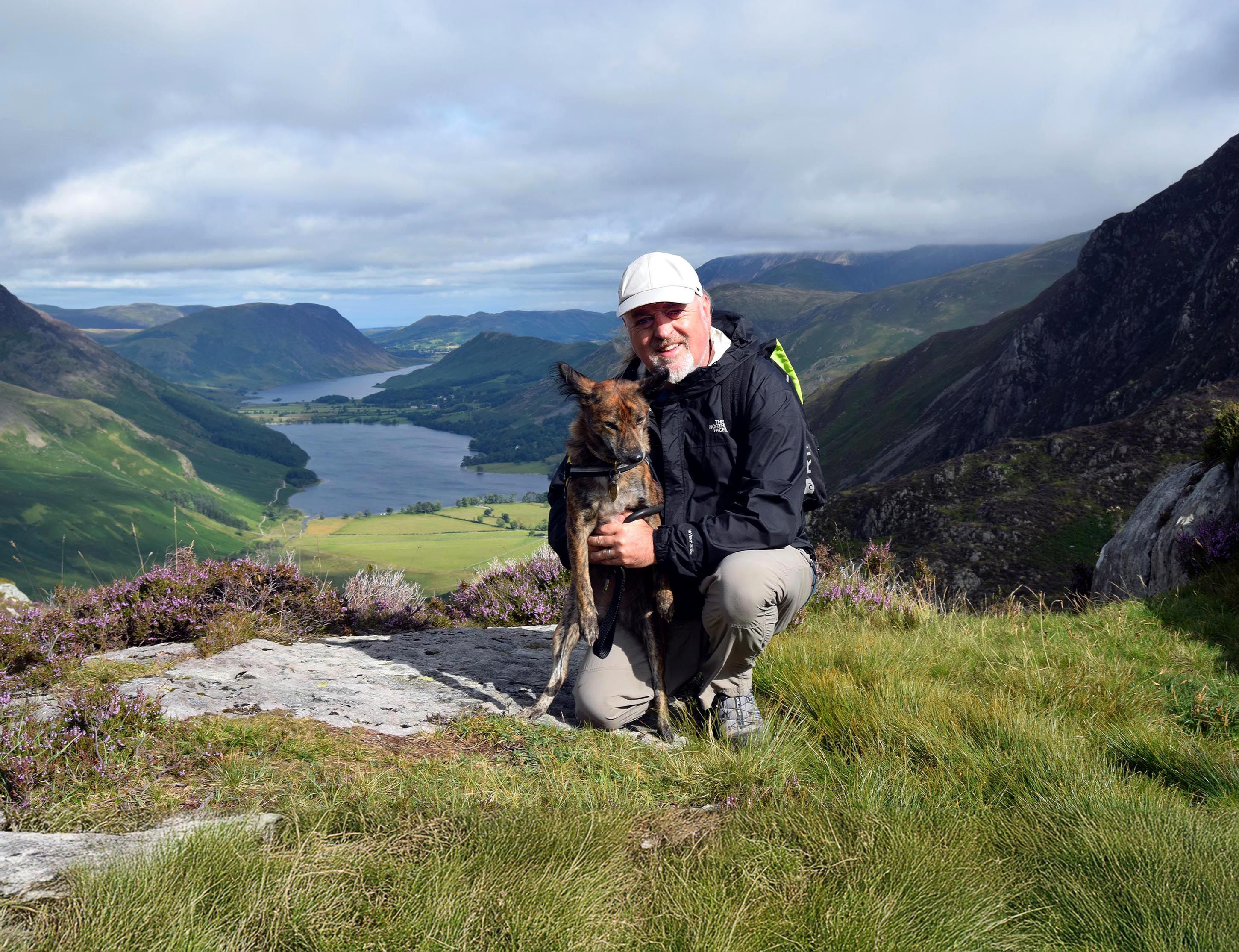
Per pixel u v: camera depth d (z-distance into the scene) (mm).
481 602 7805
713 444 3947
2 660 4273
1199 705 4855
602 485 3881
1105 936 2305
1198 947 2209
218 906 2002
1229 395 42250
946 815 2928
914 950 2115
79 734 3059
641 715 4043
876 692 4367
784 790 3201
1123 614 7234
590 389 3994
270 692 4051
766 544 3637
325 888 2119
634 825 2814
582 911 2146
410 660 5152
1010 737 3758
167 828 2516
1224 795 3482
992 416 108625
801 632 6125
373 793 2773
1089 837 2734
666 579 3922
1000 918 2336
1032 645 6211
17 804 2680
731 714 3926
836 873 2461
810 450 3947
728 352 3957
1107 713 4613
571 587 4117
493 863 2307
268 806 2746
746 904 2242
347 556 187875
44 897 1968
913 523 43719
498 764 3359
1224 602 7312
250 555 6605
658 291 3893
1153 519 11555
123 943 1778
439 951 1979
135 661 4645
